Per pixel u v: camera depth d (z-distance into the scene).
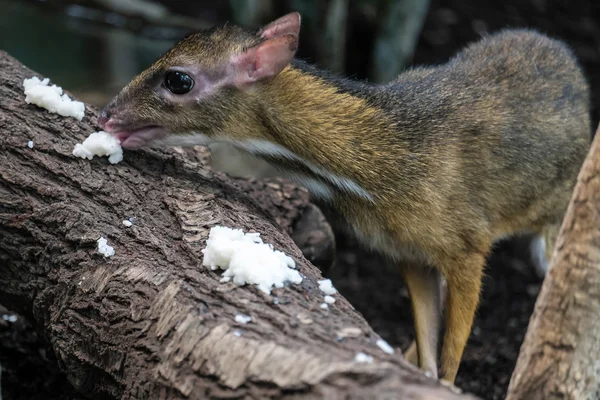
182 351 5.24
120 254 6.21
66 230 6.41
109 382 5.98
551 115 7.95
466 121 7.43
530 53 8.30
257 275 5.58
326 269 8.51
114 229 6.41
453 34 15.71
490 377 9.06
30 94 7.14
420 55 15.00
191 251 6.08
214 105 7.05
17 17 16.03
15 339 8.21
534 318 5.29
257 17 12.86
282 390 4.70
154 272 5.88
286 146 7.20
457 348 7.51
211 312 5.36
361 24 13.41
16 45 15.69
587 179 5.02
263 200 8.11
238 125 7.13
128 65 15.37
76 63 15.23
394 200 7.25
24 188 6.66
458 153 7.36
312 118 7.12
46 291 6.52
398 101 7.39
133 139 7.07
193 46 7.08
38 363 8.12
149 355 5.51
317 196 7.62
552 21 16.44
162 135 7.11
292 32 6.89
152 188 6.83
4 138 6.85
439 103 7.45
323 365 4.67
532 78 8.00
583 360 5.14
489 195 7.59
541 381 5.22
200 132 7.14
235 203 6.88
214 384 5.02
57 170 6.74
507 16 16.47
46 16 15.91
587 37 16.05
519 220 8.05
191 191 6.83
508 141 7.59
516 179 7.74
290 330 5.14
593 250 5.01
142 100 7.03
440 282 8.12
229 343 5.05
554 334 5.15
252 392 4.83
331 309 5.52
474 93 7.65
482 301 10.68
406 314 10.52
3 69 7.47
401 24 13.12
